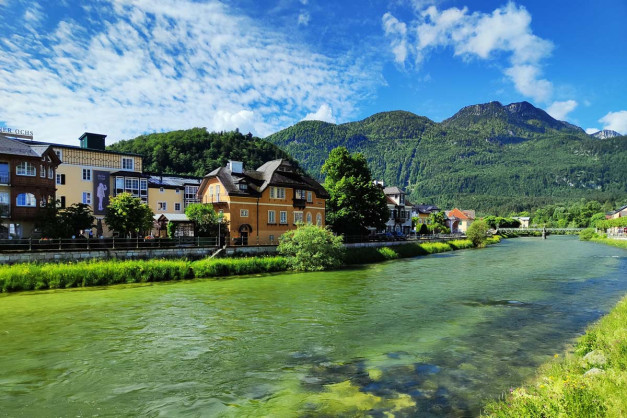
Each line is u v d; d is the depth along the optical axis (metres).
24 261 28.81
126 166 56.09
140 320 18.34
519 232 139.00
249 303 22.38
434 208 121.44
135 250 33.91
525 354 13.27
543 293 25.64
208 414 9.16
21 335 15.82
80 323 17.78
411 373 11.53
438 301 22.98
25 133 52.12
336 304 22.09
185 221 45.62
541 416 7.12
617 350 10.53
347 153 63.91
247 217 48.97
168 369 12.10
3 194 36.16
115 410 9.43
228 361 12.80
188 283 30.41
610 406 6.90
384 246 56.34
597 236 102.69
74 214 35.59
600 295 24.81
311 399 9.82
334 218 59.72
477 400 9.56
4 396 10.20
